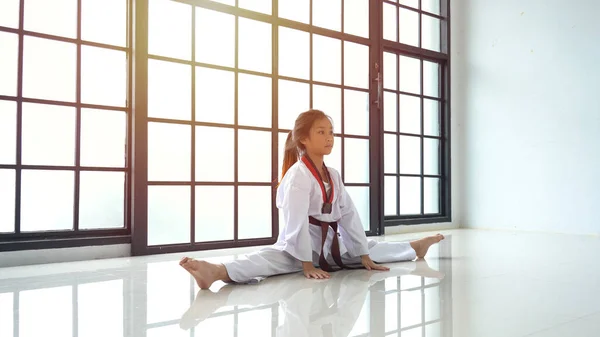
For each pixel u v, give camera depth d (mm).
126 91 3014
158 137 3123
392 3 4555
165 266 2453
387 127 4492
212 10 3361
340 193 2117
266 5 3643
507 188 4684
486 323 1217
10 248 2521
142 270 2312
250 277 1862
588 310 1354
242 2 3523
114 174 2973
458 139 5098
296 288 1741
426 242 2521
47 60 2742
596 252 2805
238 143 3445
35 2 2713
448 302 1479
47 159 2732
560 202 4297
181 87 3219
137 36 2973
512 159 4648
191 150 3234
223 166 3383
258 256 1923
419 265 2305
